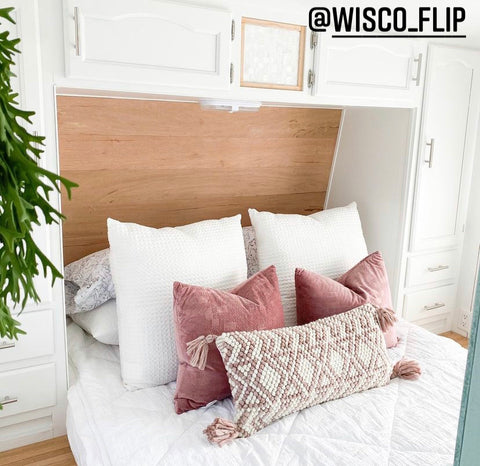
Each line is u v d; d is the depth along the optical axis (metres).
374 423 1.55
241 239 2.07
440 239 2.76
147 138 2.26
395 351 2.01
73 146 2.11
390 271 2.71
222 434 1.46
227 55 1.88
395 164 2.60
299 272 1.93
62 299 1.84
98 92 1.84
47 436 1.94
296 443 1.45
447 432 1.52
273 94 2.03
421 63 2.39
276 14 1.97
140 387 1.78
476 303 0.60
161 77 1.78
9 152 0.91
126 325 1.79
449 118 2.60
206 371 1.63
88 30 1.64
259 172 2.67
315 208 3.02
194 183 2.50
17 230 0.98
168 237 1.87
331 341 1.68
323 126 2.77
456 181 2.73
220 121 2.39
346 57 2.17
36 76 1.63
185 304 1.66
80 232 2.31
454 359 1.97
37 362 1.85
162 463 1.39
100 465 1.49
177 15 1.76
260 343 1.58
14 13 1.56
